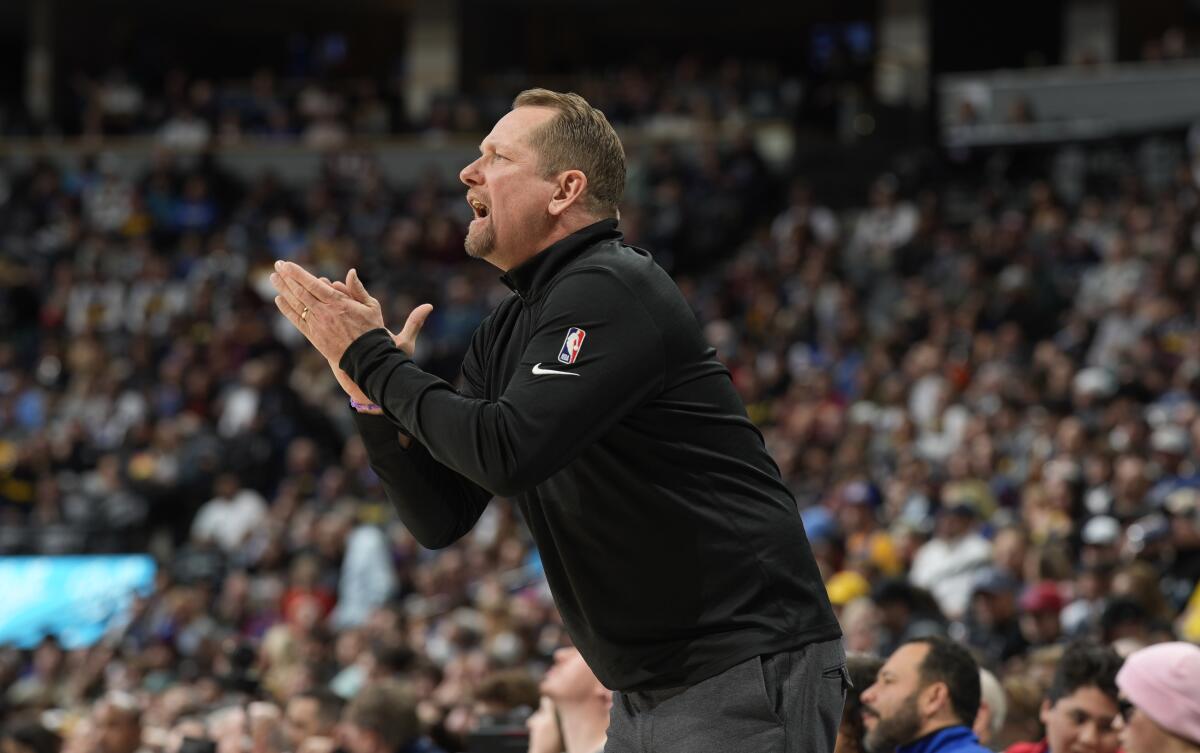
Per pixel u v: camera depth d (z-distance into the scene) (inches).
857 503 1249.4
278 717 780.0
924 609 880.3
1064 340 1708.9
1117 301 1689.2
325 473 1875.0
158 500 1831.9
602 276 331.0
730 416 337.7
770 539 334.3
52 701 1306.6
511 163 344.8
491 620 1113.4
